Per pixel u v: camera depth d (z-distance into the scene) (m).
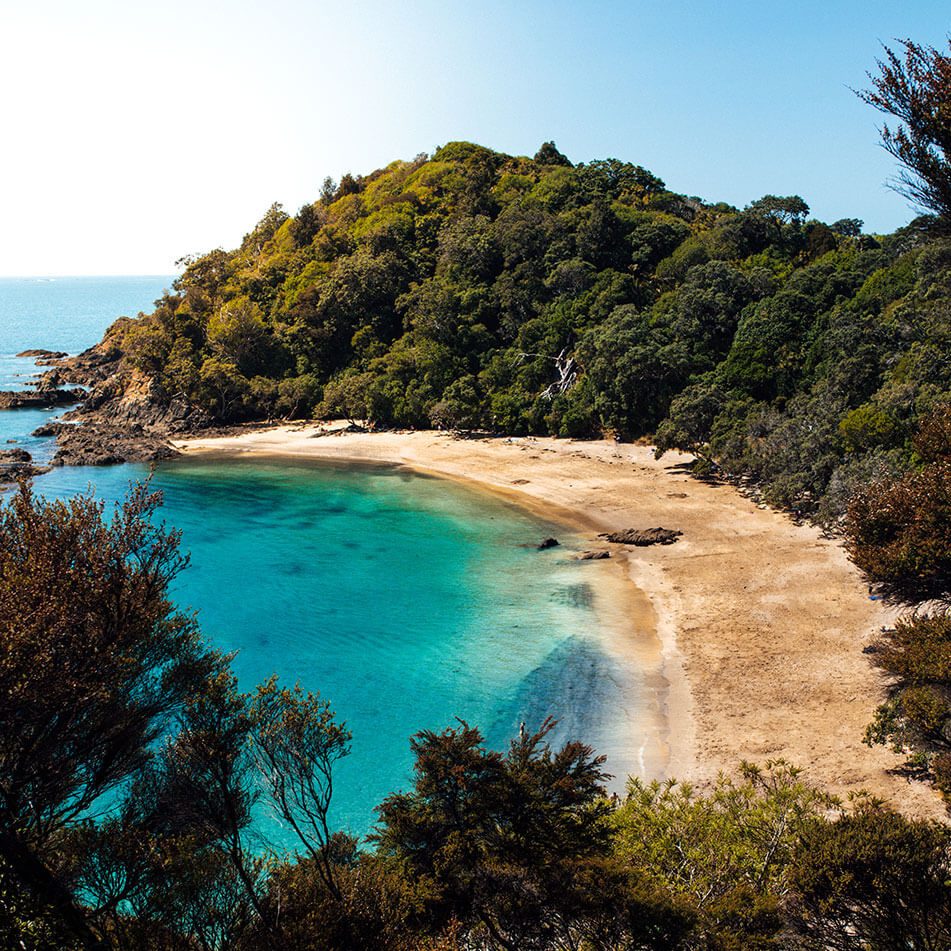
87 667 12.41
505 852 16.28
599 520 59.34
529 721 32.81
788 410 67.56
